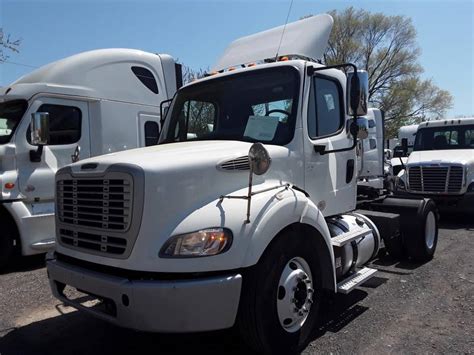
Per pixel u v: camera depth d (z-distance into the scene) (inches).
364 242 204.5
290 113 173.6
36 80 307.0
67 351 160.2
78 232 148.6
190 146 164.6
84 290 139.3
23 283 245.6
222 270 126.8
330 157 189.2
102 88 328.5
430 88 1660.9
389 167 638.5
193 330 124.9
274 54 207.5
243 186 147.5
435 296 211.2
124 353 158.1
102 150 325.7
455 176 424.2
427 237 274.4
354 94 175.6
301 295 150.6
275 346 140.1
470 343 160.7
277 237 143.1
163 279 125.9
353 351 155.2
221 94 193.6
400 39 1549.0
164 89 373.7
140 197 128.8
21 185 278.8
